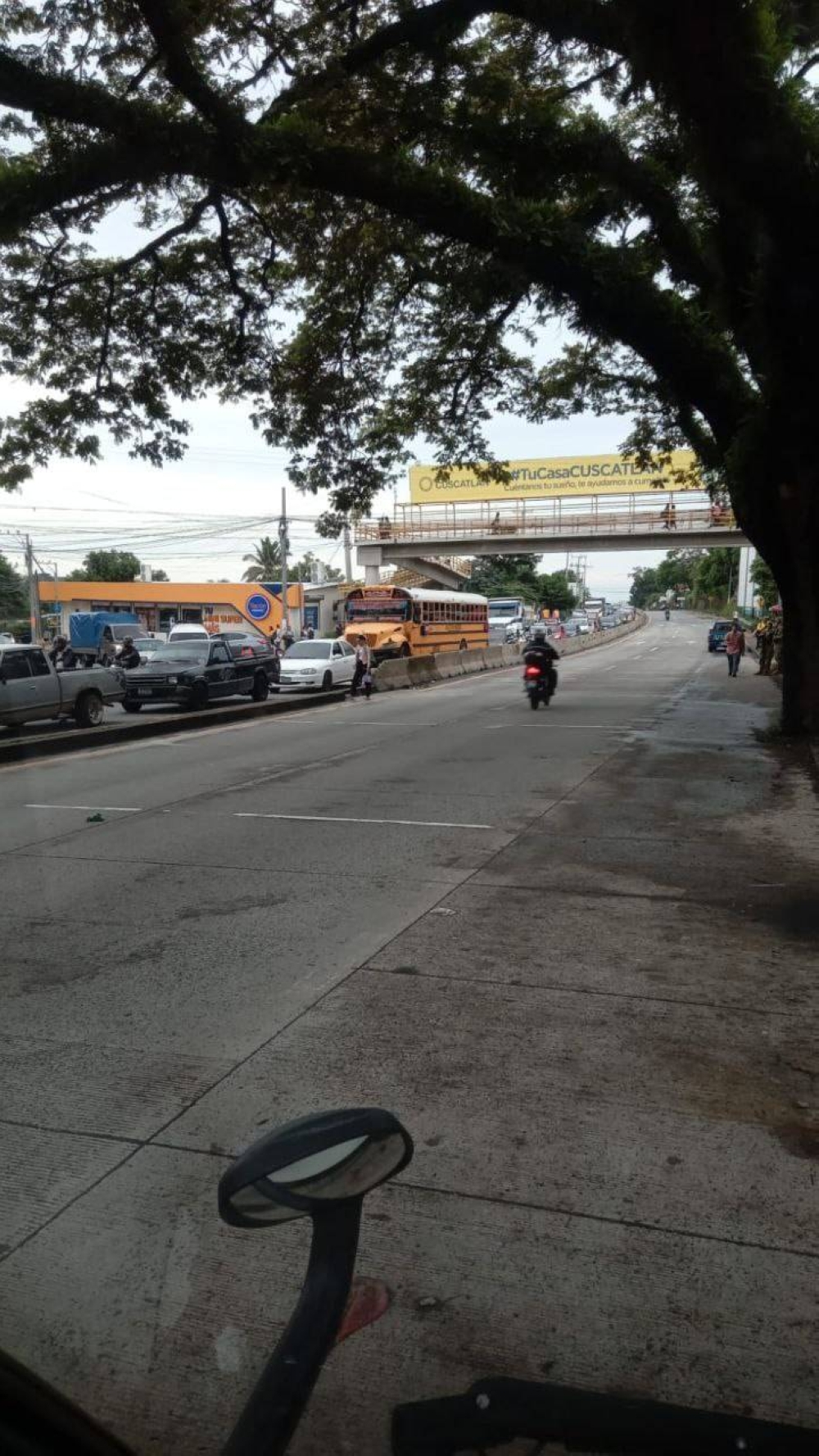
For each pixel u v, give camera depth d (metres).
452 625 43.69
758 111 7.95
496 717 21.06
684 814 9.94
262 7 11.16
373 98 11.89
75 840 9.02
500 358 17.22
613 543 51.00
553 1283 2.81
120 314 14.42
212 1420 2.33
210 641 24.84
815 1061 4.25
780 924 6.21
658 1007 4.85
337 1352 2.53
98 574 94.94
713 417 13.12
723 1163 3.43
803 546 10.59
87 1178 3.36
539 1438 2.10
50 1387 1.23
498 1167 3.41
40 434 14.82
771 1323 2.64
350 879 7.43
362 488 17.72
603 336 12.93
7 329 14.27
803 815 9.83
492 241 11.30
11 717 17.77
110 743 17.48
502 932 6.08
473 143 11.31
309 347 16.17
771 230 8.39
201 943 5.91
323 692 28.58
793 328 8.98
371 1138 1.36
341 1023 4.66
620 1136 3.62
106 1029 4.62
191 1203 3.21
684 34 7.82
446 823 9.59
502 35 12.30
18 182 10.05
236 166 10.16
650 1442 2.07
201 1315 2.69
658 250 13.45
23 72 9.39
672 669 39.75
